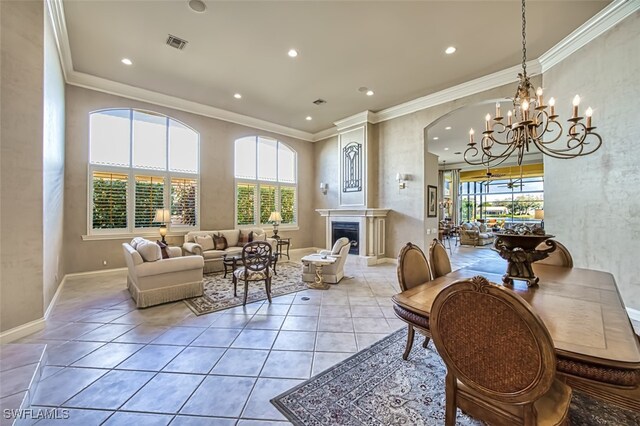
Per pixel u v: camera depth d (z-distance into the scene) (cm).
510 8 302
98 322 296
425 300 161
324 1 294
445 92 520
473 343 105
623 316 136
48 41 304
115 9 308
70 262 469
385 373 205
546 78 399
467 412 122
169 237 575
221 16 319
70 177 467
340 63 422
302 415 162
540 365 91
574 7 298
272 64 425
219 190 650
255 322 298
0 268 243
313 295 393
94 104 489
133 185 536
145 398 177
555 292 175
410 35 351
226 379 197
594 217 327
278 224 741
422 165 571
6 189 247
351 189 690
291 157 800
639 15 280
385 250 641
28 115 264
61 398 176
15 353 216
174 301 360
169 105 569
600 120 320
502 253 194
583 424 155
